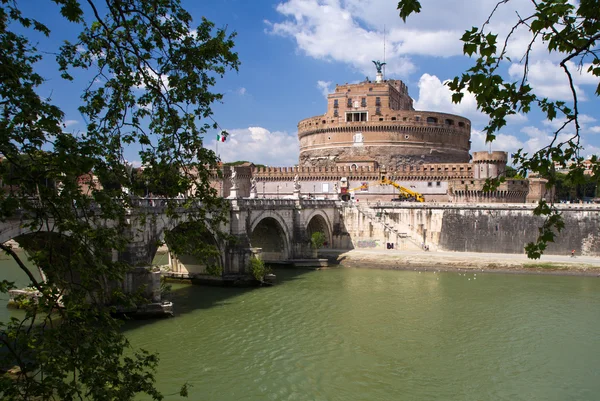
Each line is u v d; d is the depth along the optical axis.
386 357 38.88
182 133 16.62
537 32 11.09
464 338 43.72
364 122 139.62
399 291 62.94
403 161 138.75
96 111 15.25
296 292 61.84
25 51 13.86
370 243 101.00
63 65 14.48
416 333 44.94
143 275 48.00
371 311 52.41
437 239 98.12
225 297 58.31
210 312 51.16
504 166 117.12
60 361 13.57
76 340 14.06
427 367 37.03
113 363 14.59
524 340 43.34
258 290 62.81
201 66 16.19
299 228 87.31
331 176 126.69
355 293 61.44
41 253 13.79
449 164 122.19
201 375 34.66
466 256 88.12
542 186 123.81
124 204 16.39
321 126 145.88
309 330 45.31
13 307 47.56
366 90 141.75
